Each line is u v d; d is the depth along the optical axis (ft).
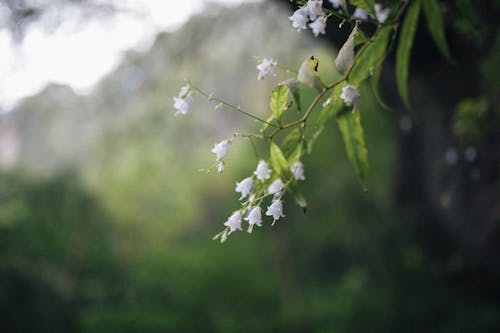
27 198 45.88
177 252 43.80
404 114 25.54
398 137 31.53
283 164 6.97
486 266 25.89
